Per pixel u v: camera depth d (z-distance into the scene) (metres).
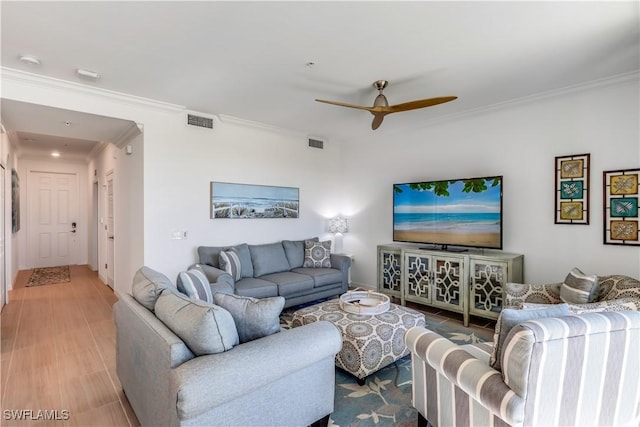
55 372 2.65
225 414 1.48
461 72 3.02
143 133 3.80
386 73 3.03
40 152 6.68
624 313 1.47
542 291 2.95
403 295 4.39
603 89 3.23
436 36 2.40
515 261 3.53
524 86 3.36
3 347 3.12
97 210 6.71
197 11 2.10
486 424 1.51
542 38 2.42
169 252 3.99
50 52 2.63
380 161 5.32
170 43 2.50
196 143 4.23
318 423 1.96
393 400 2.27
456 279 3.84
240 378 1.48
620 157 3.14
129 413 2.13
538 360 1.30
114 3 2.01
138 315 1.92
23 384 2.47
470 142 4.24
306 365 1.75
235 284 3.80
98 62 2.81
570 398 1.40
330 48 2.57
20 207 6.83
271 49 2.59
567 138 3.46
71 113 3.40
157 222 3.90
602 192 3.24
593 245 3.29
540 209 3.65
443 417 1.78
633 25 2.24
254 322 1.77
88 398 2.29
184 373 1.38
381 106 3.16
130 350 2.03
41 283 5.77
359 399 2.28
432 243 4.35
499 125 3.97
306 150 5.49
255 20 2.20
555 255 3.54
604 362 1.43
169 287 2.14
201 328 1.52
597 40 2.45
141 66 2.89
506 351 1.39
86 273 6.64
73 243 7.70
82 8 2.06
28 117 3.53
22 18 2.16
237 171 4.64
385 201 5.25
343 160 5.91
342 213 5.91
